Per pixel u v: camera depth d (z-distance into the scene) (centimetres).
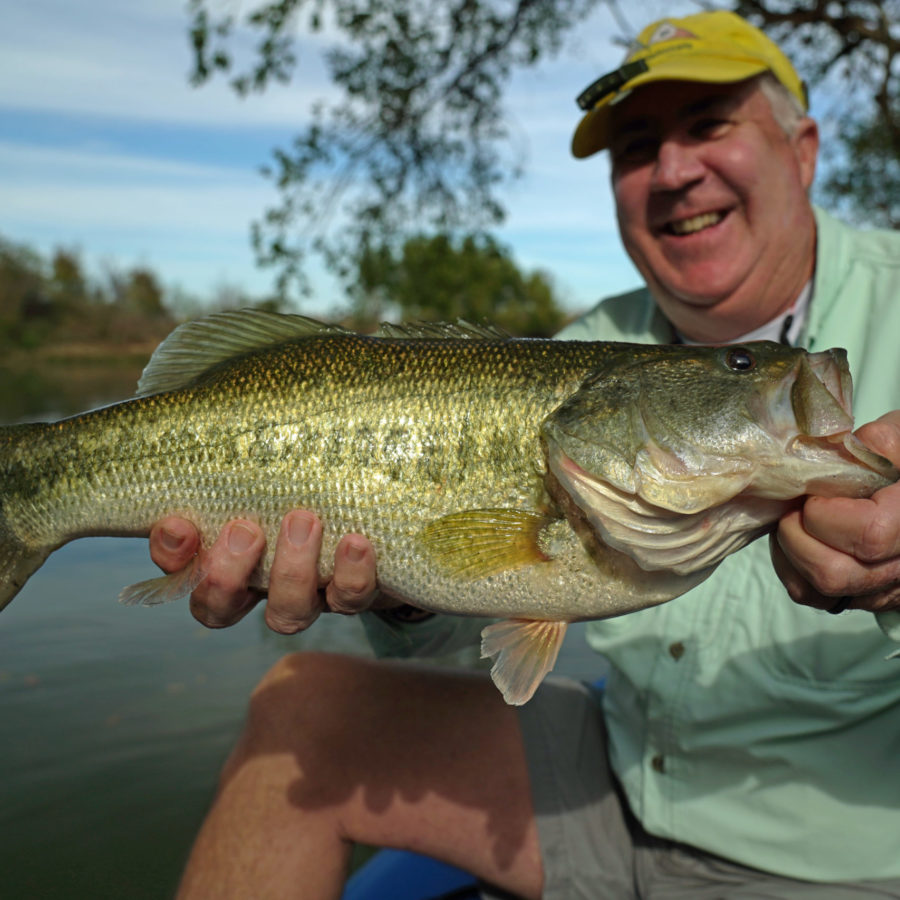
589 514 42
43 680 92
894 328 52
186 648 103
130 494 47
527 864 52
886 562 35
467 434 44
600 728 58
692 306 61
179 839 63
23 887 57
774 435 40
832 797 46
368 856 70
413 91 168
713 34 61
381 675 54
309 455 45
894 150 185
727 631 49
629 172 62
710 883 49
